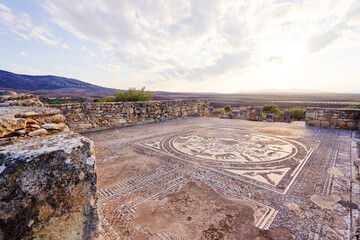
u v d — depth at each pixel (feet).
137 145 17.79
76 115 22.53
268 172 11.37
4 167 3.37
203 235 6.32
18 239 3.51
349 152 14.71
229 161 13.35
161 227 6.73
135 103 29.27
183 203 8.20
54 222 3.89
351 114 23.70
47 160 3.71
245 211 7.59
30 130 5.76
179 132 23.82
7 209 3.39
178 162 13.28
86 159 4.26
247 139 19.83
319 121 26.27
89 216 4.37
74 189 4.09
